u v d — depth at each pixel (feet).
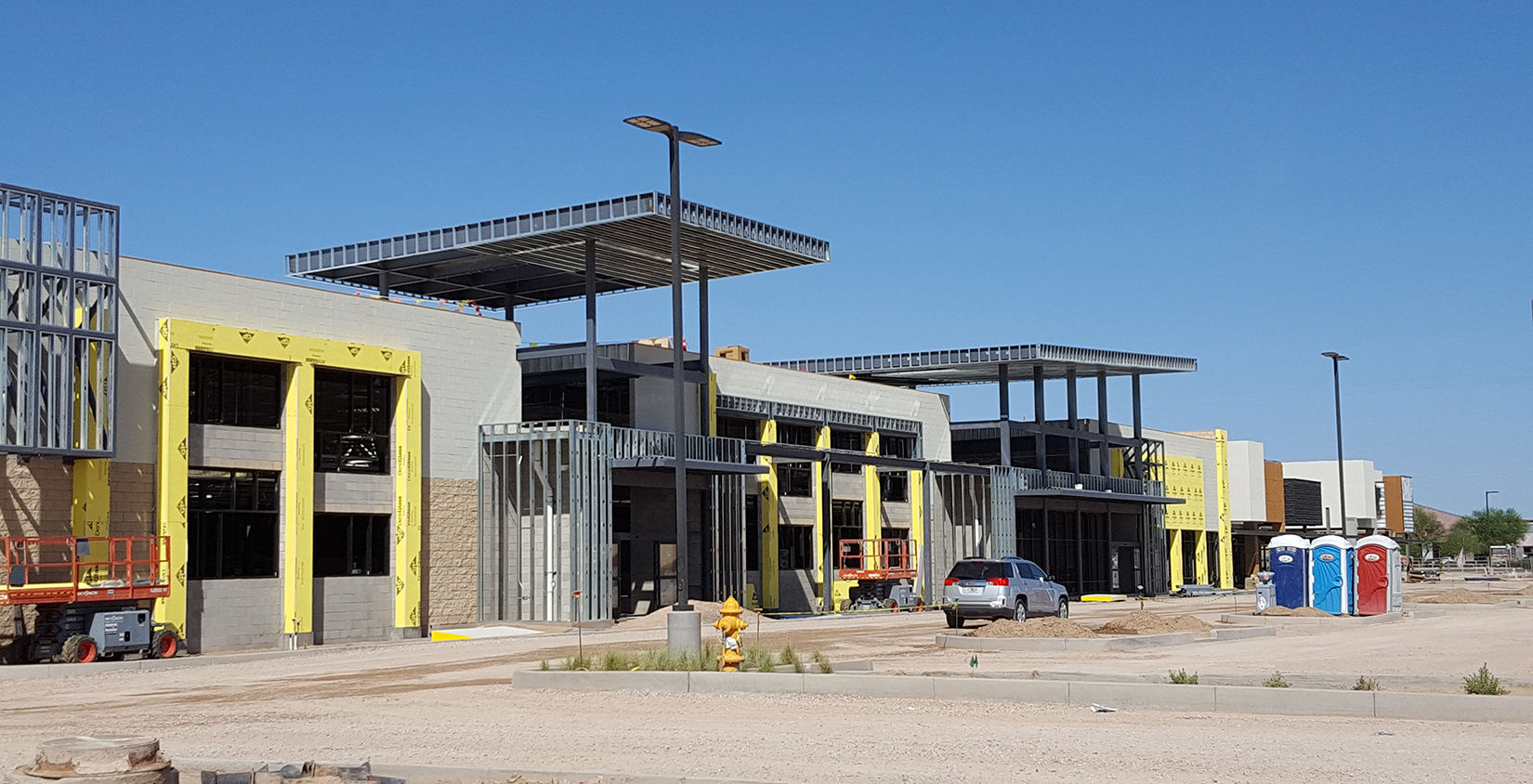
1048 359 213.46
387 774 40.91
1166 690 56.03
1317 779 37.27
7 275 93.97
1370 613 129.70
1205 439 284.82
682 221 136.05
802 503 182.19
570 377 154.30
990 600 117.39
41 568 95.14
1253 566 310.24
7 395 92.73
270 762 43.11
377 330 123.13
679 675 65.05
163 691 72.08
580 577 130.21
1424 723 50.37
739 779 38.04
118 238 100.68
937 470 199.00
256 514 111.55
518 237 141.28
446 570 127.54
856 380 202.90
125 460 101.76
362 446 121.70
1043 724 50.78
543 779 39.22
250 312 112.27
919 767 40.42
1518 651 84.33
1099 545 247.70
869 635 110.63
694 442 157.28
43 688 74.69
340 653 101.65
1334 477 380.37
